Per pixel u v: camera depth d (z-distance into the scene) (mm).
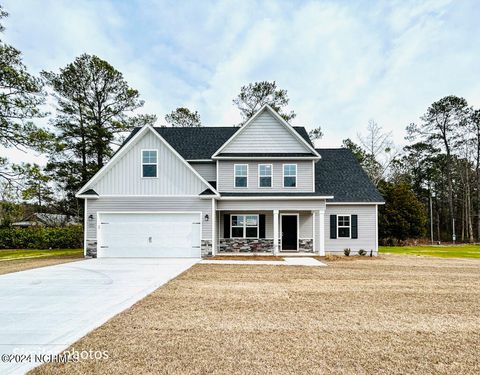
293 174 18812
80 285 9445
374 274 11578
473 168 45750
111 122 30094
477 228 46188
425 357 4602
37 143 20484
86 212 16922
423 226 30672
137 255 16844
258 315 6496
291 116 36031
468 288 9234
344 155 22750
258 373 4047
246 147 19141
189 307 7074
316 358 4508
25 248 25469
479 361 4496
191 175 16984
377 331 5641
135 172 17016
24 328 5711
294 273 11719
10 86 19891
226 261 15250
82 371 4074
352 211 19156
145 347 4844
